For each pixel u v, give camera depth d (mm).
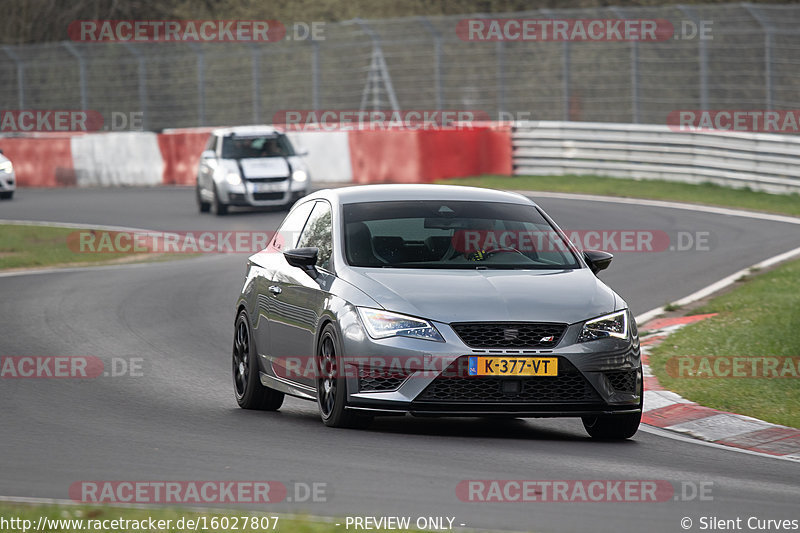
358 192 32250
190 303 54875
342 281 28672
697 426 30766
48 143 124750
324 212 32000
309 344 29516
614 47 129000
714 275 57250
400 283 27969
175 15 166375
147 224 88938
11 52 136875
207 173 92812
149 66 143750
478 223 30906
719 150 92750
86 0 170375
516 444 27344
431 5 164125
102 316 51375
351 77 149375
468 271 29016
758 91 122062
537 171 104625
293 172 91875
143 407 32719
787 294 48125
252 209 96562
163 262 71938
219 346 44344
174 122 146625
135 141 121062
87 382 37031
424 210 31281
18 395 34594
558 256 30375
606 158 100812
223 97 148000
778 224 74312
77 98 144250
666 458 26375
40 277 65750
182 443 26641
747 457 27125
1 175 110875
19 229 87812
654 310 49188
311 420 30609
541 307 27266
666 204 84938
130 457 24922
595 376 26938
